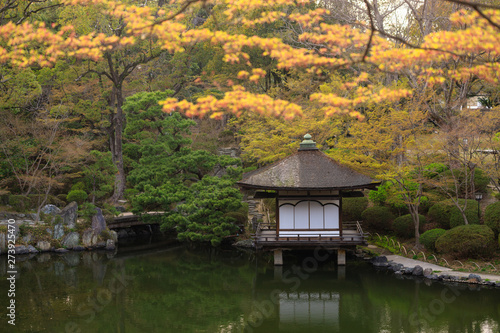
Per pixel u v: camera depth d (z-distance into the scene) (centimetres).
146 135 3141
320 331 1445
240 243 2755
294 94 2722
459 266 1977
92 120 3556
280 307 1698
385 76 2472
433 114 2209
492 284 1755
